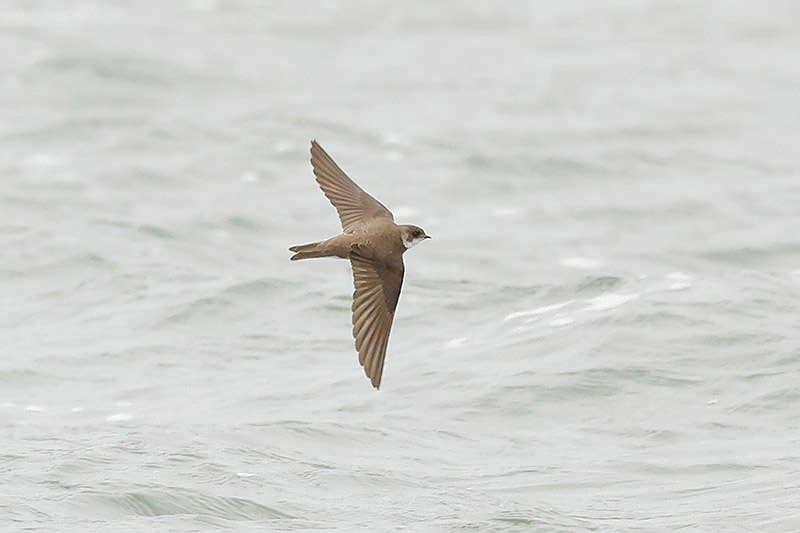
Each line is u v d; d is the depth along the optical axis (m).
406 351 16.34
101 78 29.94
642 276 18.88
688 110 30.34
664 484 12.18
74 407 14.60
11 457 12.46
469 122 28.44
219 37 35.78
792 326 16.34
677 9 42.12
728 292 17.64
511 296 18.22
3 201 21.61
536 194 23.89
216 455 12.54
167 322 17.20
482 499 11.62
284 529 10.70
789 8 42.41
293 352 16.45
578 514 11.30
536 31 38.81
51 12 36.50
